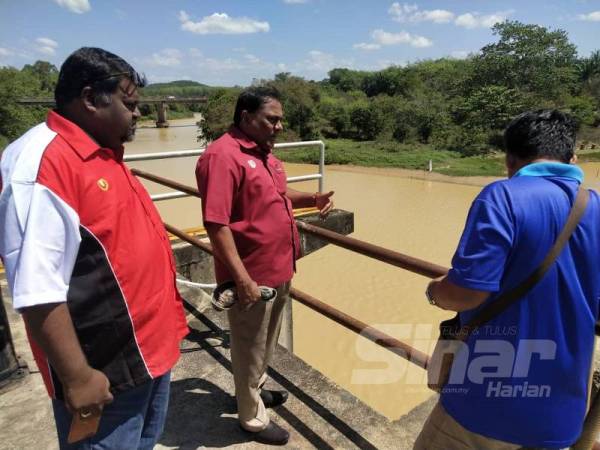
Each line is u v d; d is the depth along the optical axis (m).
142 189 1.45
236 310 1.96
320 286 13.07
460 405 1.39
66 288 1.12
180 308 1.59
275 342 2.20
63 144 1.13
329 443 2.11
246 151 1.83
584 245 1.21
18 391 2.51
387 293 12.52
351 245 2.01
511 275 1.22
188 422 2.26
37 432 2.22
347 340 9.63
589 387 1.36
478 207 1.22
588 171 32.41
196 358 2.78
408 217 20.39
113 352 1.26
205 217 1.75
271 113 1.80
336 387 2.49
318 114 49.62
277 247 1.90
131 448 1.40
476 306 1.23
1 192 1.09
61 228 1.09
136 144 51.41
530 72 47.84
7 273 1.08
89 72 1.18
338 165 36.84
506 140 1.34
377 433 2.17
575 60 55.69
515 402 1.31
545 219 1.18
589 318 1.26
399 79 73.88
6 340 2.52
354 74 93.25
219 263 2.02
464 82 51.62
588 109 46.06
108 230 1.19
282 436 2.11
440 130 45.28
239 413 2.13
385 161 36.31
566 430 1.32
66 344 1.10
